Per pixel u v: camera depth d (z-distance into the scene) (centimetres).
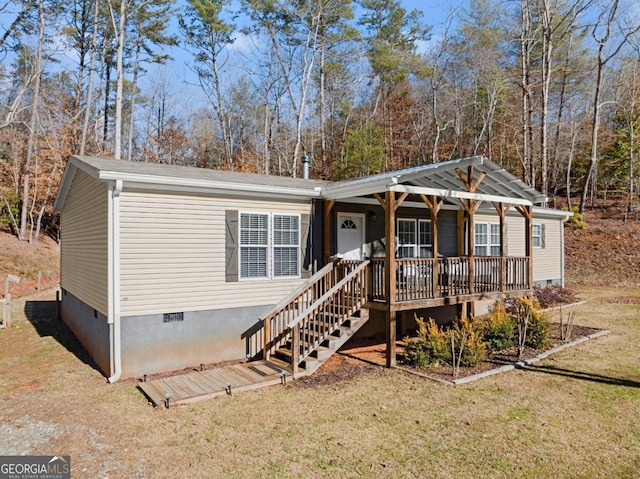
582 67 2578
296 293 842
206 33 2805
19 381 706
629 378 669
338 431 503
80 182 965
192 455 449
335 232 992
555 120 2812
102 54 2638
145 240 730
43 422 538
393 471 413
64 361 827
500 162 2750
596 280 1866
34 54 2183
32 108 2227
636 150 2370
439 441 474
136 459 441
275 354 830
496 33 2650
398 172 906
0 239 2123
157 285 741
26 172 2222
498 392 623
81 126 2486
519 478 398
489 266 993
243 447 466
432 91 2878
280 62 2827
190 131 3456
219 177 848
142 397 623
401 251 1135
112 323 699
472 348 758
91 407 586
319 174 2706
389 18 2864
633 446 455
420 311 1120
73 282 1062
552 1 2248
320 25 2583
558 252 1684
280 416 550
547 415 538
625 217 2264
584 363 755
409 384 671
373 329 1027
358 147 2491
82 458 445
